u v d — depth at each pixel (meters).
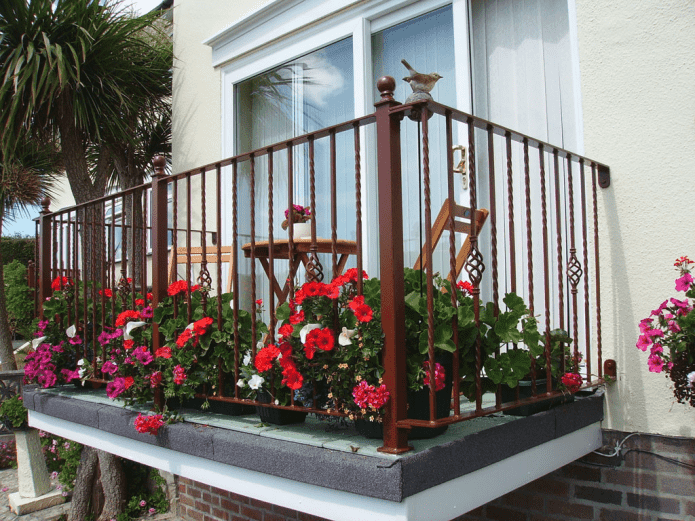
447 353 1.70
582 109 2.48
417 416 1.66
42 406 3.01
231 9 4.37
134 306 2.68
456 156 3.08
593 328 2.42
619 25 2.39
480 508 2.57
